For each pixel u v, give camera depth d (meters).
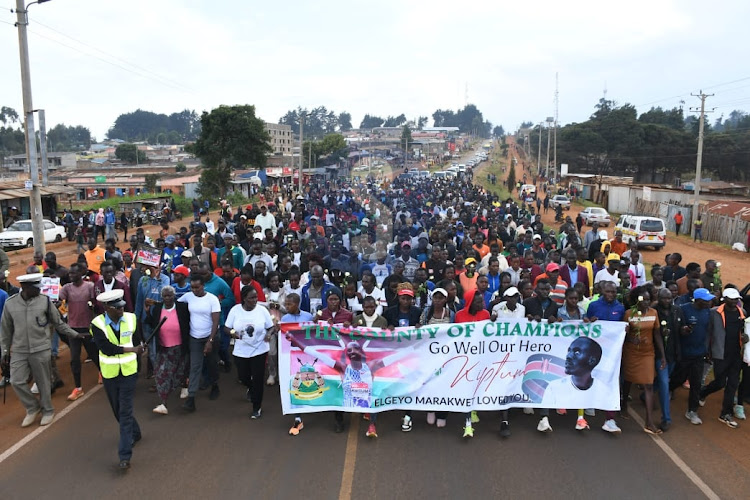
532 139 146.62
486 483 6.32
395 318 8.15
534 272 10.91
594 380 7.75
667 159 79.94
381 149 143.75
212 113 56.56
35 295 7.85
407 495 6.08
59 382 9.34
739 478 6.50
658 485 6.32
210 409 8.48
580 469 6.65
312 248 13.58
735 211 36.56
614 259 10.67
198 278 8.28
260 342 7.99
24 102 15.66
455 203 32.81
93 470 6.62
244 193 66.25
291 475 6.50
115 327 6.73
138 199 47.66
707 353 8.05
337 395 7.64
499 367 7.75
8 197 31.20
